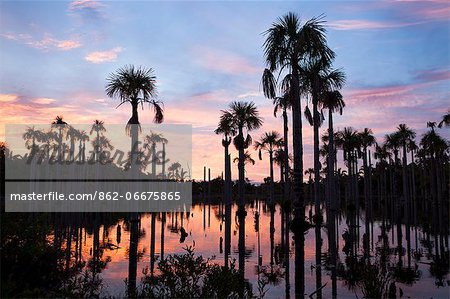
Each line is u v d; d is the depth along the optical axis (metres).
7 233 9.33
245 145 35.72
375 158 80.94
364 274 18.39
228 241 32.00
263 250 34.03
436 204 52.62
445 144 53.41
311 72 19.23
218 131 42.12
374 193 108.88
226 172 43.66
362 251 31.66
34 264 9.13
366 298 16.53
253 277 22.84
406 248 34.06
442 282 20.62
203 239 42.97
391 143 55.88
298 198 16.02
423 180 75.62
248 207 107.88
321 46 15.82
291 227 15.94
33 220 10.34
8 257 8.87
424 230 43.12
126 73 18.62
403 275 22.14
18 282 8.37
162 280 9.77
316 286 20.41
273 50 16.47
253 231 49.97
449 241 38.41
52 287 9.38
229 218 32.59
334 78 22.53
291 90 16.52
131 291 10.55
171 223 64.75
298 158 16.27
